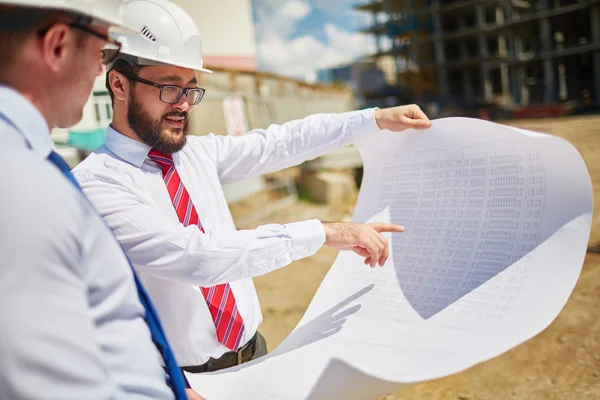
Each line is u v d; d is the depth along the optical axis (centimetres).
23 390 65
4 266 65
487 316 117
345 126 170
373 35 3588
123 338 84
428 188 154
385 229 145
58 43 81
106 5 90
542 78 3594
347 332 131
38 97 82
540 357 301
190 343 152
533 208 129
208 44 995
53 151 85
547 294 113
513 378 284
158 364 91
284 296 494
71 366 68
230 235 129
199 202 163
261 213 884
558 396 264
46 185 70
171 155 159
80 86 87
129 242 130
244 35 1045
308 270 565
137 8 145
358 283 150
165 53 143
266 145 175
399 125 162
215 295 155
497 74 4066
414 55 3694
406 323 127
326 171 1054
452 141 150
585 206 118
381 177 167
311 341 133
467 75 3925
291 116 1055
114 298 82
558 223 122
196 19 976
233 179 180
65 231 70
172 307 150
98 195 135
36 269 66
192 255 127
